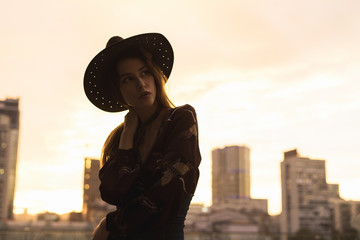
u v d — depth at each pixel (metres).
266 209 184.62
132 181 1.07
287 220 137.88
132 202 1.03
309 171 137.50
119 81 1.14
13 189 176.75
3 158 169.88
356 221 115.19
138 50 1.14
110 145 1.27
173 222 1.03
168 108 1.16
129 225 1.01
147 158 1.08
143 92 1.10
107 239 1.09
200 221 100.62
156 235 1.02
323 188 138.25
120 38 1.20
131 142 1.14
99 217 49.91
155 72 1.14
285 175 141.50
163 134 1.08
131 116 1.17
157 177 1.06
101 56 1.13
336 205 132.50
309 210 132.38
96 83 1.22
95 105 1.30
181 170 1.02
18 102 198.12
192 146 1.06
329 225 129.00
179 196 1.01
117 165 1.12
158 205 1.00
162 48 1.20
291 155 147.50
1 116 191.50
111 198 1.09
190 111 1.10
